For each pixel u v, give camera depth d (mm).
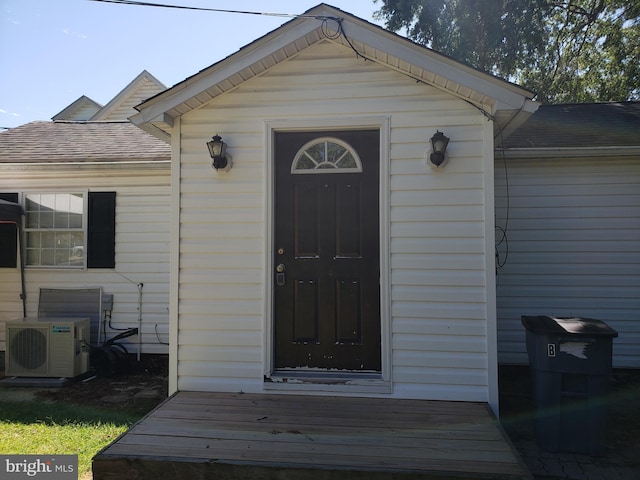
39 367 5324
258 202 3885
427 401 3568
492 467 2488
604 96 13711
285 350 3859
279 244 3900
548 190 5359
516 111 3484
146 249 6031
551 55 13859
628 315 5184
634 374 5152
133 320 6020
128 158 6062
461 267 3625
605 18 12578
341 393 3672
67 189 6164
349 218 3850
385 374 3648
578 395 3357
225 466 2555
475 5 12766
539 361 3441
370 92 3795
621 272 5219
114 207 6082
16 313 6195
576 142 5309
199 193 3957
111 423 3953
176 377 3887
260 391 3768
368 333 3783
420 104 3727
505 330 5371
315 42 3836
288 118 3885
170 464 2586
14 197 6254
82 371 5508
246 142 3930
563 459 3275
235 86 3936
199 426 3051
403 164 3730
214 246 3914
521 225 5383
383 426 3053
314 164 3914
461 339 3594
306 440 2832
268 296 3816
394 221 3715
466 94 3604
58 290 6160
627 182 5227
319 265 3852
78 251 6199
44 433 3719
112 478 2604
